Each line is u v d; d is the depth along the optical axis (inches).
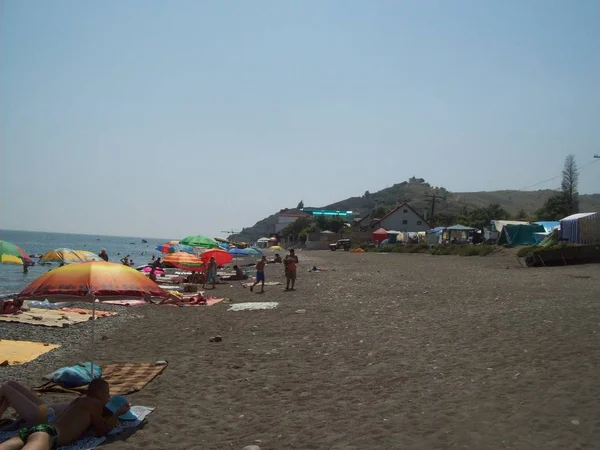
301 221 5157.5
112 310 754.8
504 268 1336.1
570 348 377.4
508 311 565.0
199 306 802.8
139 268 1358.3
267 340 500.1
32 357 443.8
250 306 750.5
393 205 6845.5
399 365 375.2
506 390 293.6
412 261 1862.7
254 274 1477.6
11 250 655.1
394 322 558.3
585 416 242.7
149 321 659.4
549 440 219.3
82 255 919.0
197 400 320.8
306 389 334.0
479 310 592.7
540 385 296.5
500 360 362.3
